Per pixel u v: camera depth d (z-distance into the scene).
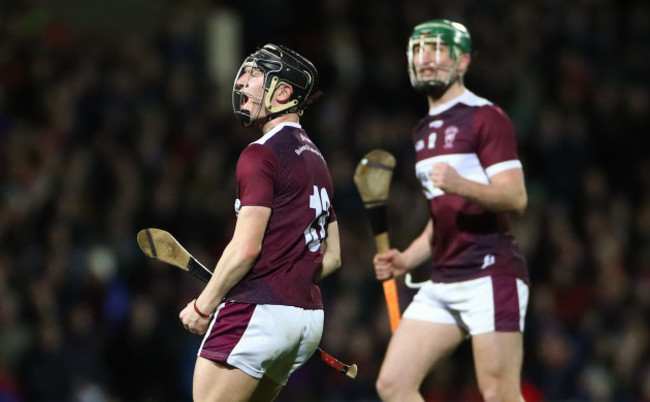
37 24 36.66
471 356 30.20
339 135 36.44
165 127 34.06
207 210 32.25
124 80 35.00
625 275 34.72
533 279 33.09
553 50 44.31
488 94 40.69
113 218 30.39
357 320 30.19
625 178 41.06
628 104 43.34
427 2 43.56
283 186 12.96
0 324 27.00
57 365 26.81
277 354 12.94
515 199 15.03
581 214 38.06
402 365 15.81
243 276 12.78
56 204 30.11
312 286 13.35
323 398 28.55
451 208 15.62
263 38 41.31
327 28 41.38
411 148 37.81
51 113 32.97
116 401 27.97
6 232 29.09
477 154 15.48
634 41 47.88
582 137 40.03
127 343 28.23
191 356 28.69
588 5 47.59
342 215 33.28
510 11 44.97
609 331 32.41
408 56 16.08
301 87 13.59
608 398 30.59
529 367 30.73
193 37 39.12
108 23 40.12
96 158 31.95
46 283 28.00
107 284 28.94
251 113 13.52
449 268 15.73
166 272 29.53
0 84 33.16
